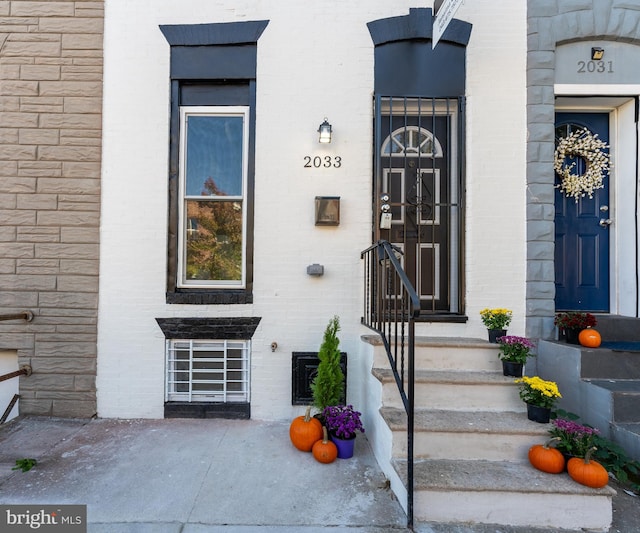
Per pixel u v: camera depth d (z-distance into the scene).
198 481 2.44
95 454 2.77
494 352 2.98
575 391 2.96
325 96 3.52
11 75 3.51
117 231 3.48
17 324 3.46
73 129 3.50
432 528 2.07
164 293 3.46
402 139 3.65
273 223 3.49
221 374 3.54
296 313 3.47
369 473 2.56
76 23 3.52
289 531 2.03
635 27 3.45
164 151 3.52
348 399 3.41
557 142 3.77
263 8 3.52
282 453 2.80
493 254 3.46
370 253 3.29
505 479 2.19
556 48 3.52
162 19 3.53
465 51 3.53
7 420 3.44
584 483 2.14
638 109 3.56
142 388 3.44
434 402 2.72
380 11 3.52
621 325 3.39
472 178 3.47
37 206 3.48
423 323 3.43
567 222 3.79
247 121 3.59
